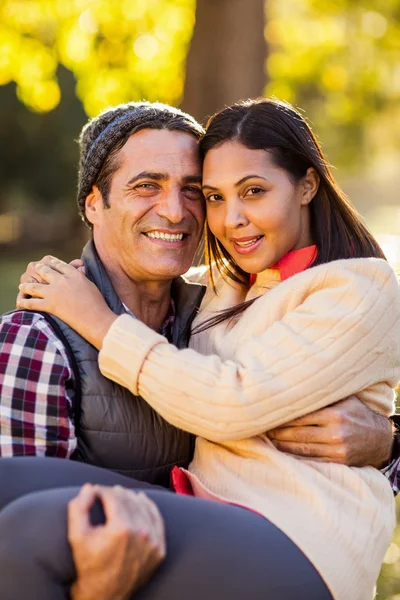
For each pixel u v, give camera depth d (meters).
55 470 2.41
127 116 3.02
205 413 2.59
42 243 27.45
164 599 2.21
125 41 9.80
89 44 9.89
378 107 15.12
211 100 6.93
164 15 9.79
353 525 2.50
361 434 2.70
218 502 2.45
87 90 10.17
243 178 2.90
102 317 2.75
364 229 3.12
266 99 3.07
